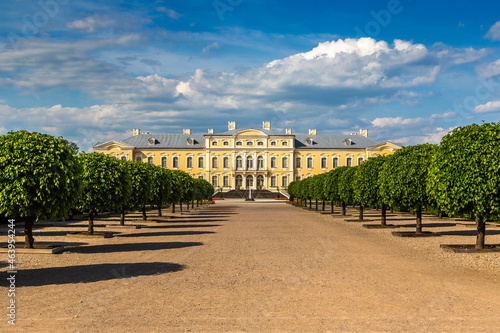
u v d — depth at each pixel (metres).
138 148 105.75
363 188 28.91
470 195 16.61
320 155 108.19
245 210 55.47
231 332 7.80
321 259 15.88
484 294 10.70
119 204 23.58
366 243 20.62
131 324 8.23
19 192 16.03
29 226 17.75
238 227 29.75
